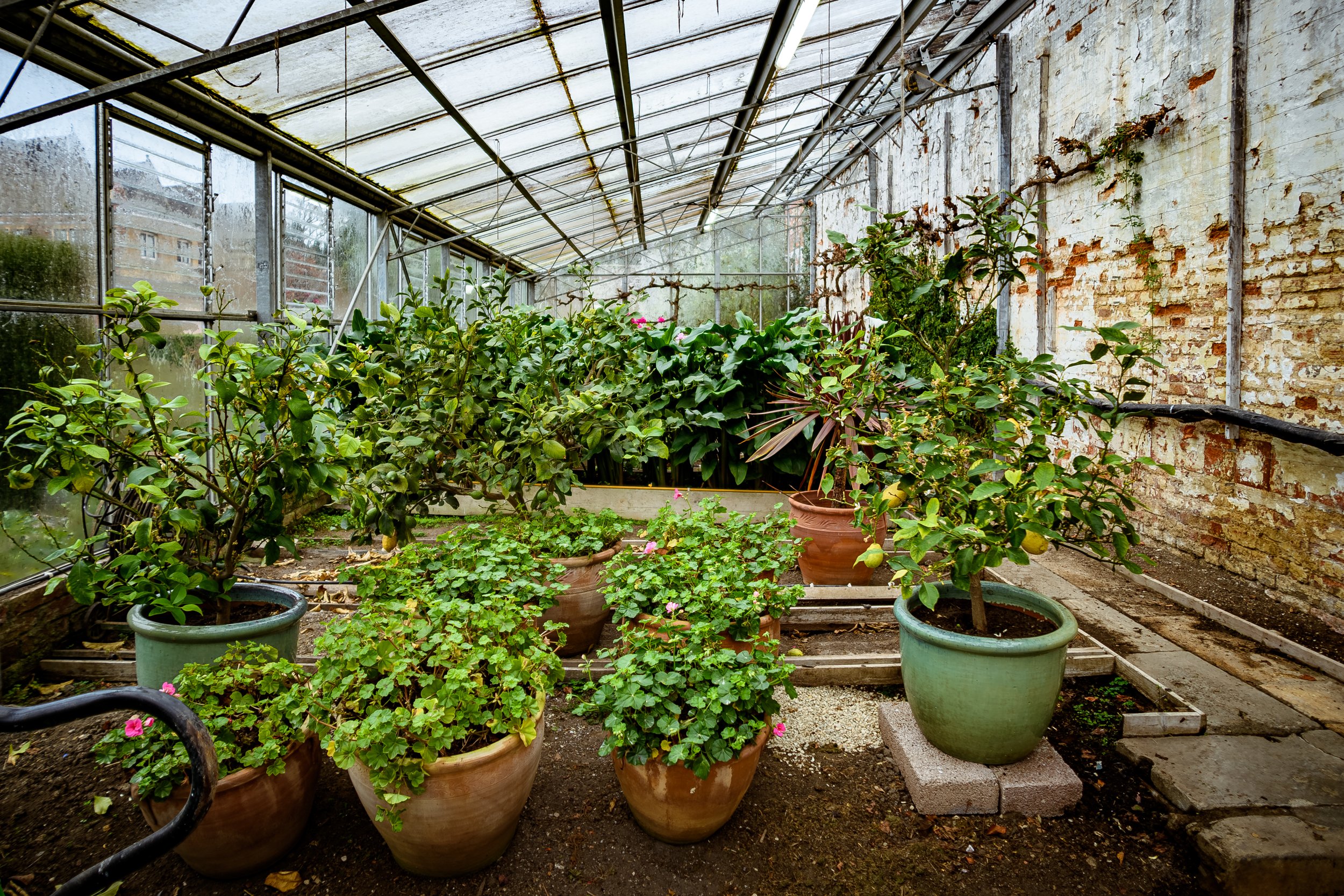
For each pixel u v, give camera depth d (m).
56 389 1.99
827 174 13.10
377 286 7.46
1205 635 2.92
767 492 4.59
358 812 2.01
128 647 2.94
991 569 3.79
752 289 15.49
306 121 5.00
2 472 2.76
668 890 1.73
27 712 0.94
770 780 2.12
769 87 7.77
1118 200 4.39
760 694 1.82
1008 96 5.86
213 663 1.81
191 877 1.77
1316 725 2.25
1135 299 4.25
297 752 1.78
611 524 3.11
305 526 4.75
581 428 3.22
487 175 7.92
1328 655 2.68
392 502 3.17
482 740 1.77
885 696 2.59
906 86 6.40
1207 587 3.39
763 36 6.62
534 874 1.78
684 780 1.73
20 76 2.94
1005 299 5.68
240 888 1.74
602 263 16.09
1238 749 2.12
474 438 3.55
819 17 6.52
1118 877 1.77
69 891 0.92
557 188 9.74
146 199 3.72
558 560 2.72
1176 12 3.86
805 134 10.94
